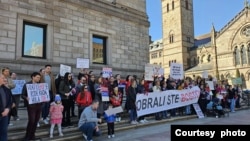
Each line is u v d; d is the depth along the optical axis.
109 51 17.84
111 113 9.23
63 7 15.32
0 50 12.43
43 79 9.02
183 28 70.31
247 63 52.53
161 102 12.94
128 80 12.46
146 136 9.32
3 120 6.32
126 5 19.73
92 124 8.44
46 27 14.54
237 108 19.91
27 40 13.68
